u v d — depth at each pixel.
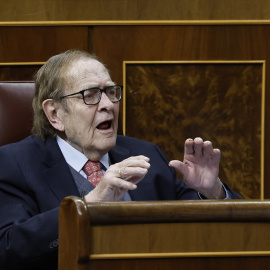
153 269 3.51
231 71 8.45
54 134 6.00
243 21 8.37
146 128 8.42
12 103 6.48
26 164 5.65
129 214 3.46
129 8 8.39
